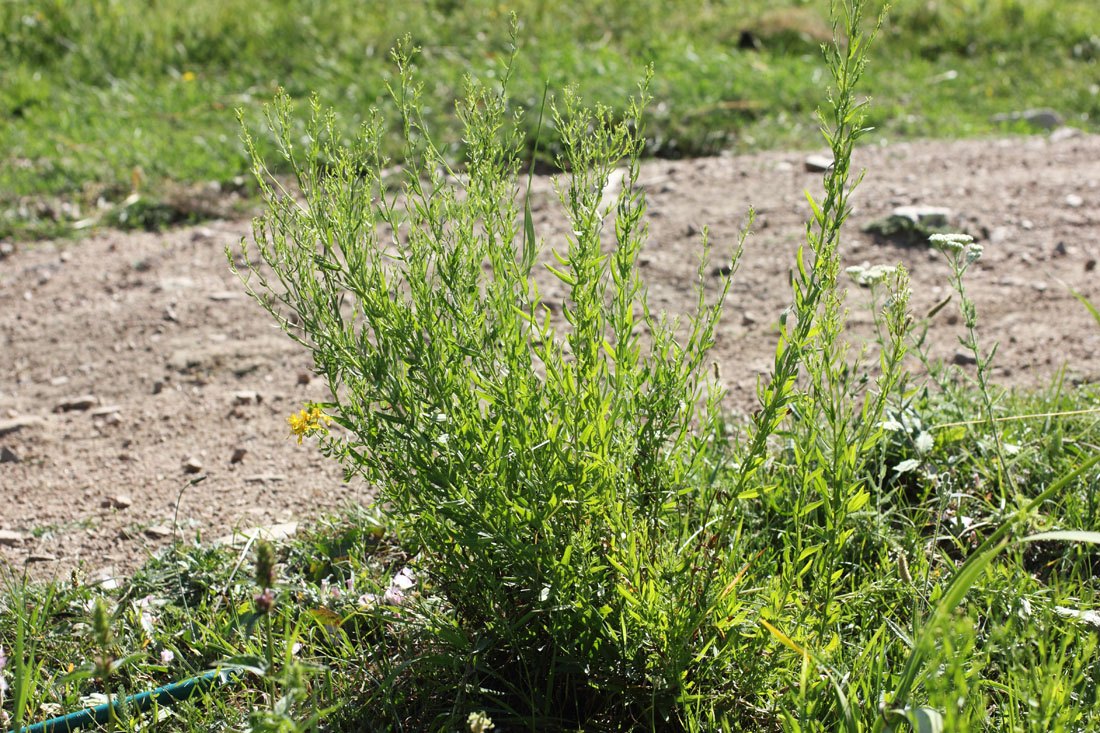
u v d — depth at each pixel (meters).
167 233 5.64
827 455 2.14
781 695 1.91
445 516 1.97
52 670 2.32
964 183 5.66
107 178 6.16
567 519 1.92
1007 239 4.88
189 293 4.82
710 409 2.17
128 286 4.95
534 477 1.90
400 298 1.96
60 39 8.34
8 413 3.88
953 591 1.51
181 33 8.74
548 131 6.48
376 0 9.94
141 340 4.41
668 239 5.15
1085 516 2.48
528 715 2.07
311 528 2.91
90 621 2.41
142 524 3.08
